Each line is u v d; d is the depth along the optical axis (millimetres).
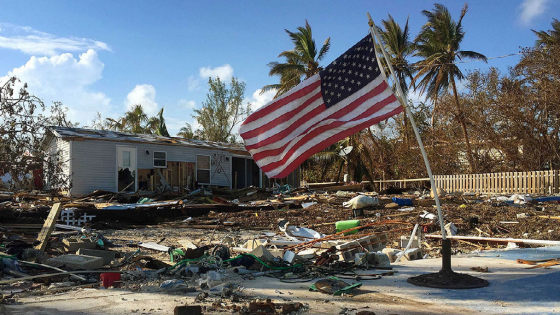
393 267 6414
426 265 6488
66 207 14086
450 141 32906
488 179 23844
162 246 9336
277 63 37812
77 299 4500
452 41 35250
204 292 4770
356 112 6000
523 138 29078
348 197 20406
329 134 6113
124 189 19562
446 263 5242
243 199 21891
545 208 16562
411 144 36594
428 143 34531
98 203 16188
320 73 6207
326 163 39656
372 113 5887
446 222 13055
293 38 38375
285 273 5871
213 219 15312
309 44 37406
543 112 28578
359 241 7742
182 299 4508
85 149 19125
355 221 11344
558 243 8977
